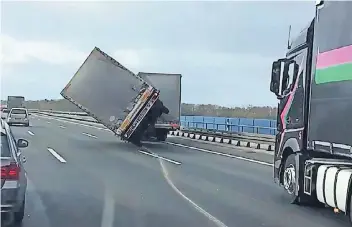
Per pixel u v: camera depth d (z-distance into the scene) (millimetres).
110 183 12664
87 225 8062
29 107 93875
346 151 7953
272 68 11859
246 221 8656
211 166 17156
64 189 11586
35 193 10961
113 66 24266
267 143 25062
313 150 9469
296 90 10633
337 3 8508
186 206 9867
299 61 10586
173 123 28328
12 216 7887
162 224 8273
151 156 20250
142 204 9969
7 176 7418
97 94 24312
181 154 21562
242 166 17406
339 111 8250
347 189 8250
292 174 10602
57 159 17906
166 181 13234
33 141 25859
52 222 8227
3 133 8008
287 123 11141
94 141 27656
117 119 24188
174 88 28359
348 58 7988
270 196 11289
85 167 15891
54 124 48719
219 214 9180
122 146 24844
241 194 11461
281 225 8438
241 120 33031
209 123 37062
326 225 8523
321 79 9055
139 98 24172
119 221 8414
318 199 9445
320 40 9195
